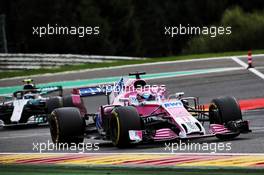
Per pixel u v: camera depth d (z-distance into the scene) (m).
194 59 123.31
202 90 89.00
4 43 161.62
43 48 197.38
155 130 39.34
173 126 39.94
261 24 194.75
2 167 35.31
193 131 37.78
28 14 197.88
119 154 37.78
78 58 140.50
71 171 32.34
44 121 67.81
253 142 39.12
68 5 198.25
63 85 106.31
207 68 109.31
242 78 94.75
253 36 193.50
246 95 80.94
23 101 70.19
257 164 30.36
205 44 196.38
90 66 126.06
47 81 111.25
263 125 51.97
